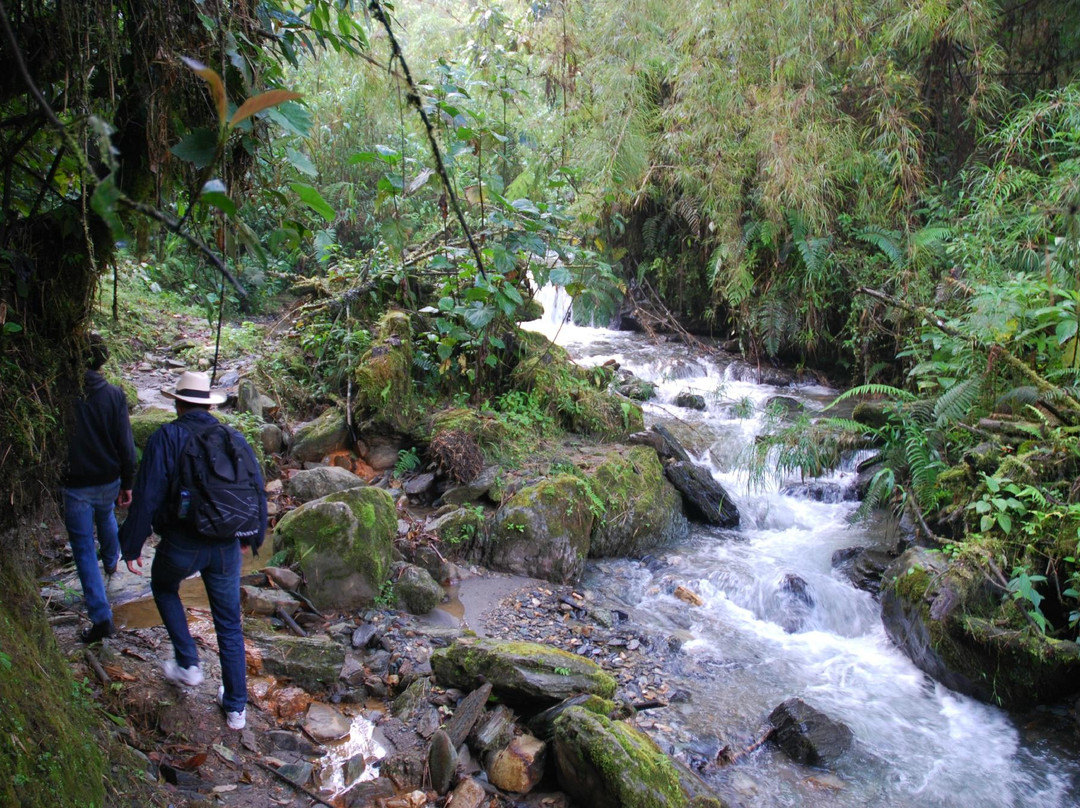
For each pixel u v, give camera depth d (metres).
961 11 7.82
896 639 5.34
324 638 4.43
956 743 4.41
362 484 6.12
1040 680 4.68
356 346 7.39
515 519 5.87
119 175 2.70
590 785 3.54
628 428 7.70
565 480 6.18
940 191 8.66
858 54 8.72
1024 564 5.08
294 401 7.31
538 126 9.60
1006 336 6.23
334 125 10.80
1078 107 7.14
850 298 9.14
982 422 6.07
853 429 7.11
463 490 6.30
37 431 3.08
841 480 7.35
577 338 11.36
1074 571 5.00
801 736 4.23
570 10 9.25
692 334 11.37
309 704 3.97
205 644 4.08
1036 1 8.41
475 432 6.75
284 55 3.07
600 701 4.05
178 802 3.03
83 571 3.82
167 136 2.63
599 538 6.38
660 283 11.38
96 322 7.68
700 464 7.68
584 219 7.84
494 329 7.51
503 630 5.11
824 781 4.05
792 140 8.20
